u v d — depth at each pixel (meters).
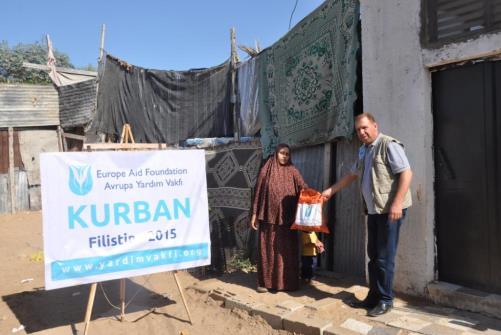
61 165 3.97
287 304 4.55
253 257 6.38
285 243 5.03
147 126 9.91
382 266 4.05
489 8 3.89
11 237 9.99
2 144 13.46
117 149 4.96
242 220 6.56
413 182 4.42
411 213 4.45
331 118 5.50
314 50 5.84
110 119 11.11
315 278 5.52
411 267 4.47
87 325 4.13
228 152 6.89
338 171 5.80
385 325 3.84
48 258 3.89
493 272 4.02
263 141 6.84
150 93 9.81
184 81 9.12
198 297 5.25
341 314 4.17
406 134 4.48
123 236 4.20
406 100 4.47
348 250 5.61
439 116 4.37
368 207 4.12
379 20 4.67
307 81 6.00
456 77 4.23
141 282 6.10
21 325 4.66
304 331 3.98
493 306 3.88
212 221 6.82
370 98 4.80
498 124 3.93
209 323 4.51
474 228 4.14
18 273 6.83
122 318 4.66
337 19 5.35
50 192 3.93
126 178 4.22
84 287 5.97
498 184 3.95
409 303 4.36
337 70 5.36
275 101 6.82
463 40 4.02
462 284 4.26
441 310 4.10
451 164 4.29
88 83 12.09
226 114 8.41
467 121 4.16
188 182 4.51
